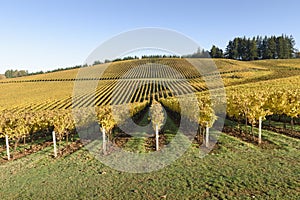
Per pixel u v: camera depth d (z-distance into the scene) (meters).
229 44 84.12
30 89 47.62
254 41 79.81
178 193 6.37
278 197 5.84
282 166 7.88
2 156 11.70
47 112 16.98
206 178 7.20
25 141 15.15
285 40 80.88
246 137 11.95
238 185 6.58
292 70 48.72
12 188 7.56
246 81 39.09
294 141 10.73
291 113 12.74
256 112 11.27
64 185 7.50
